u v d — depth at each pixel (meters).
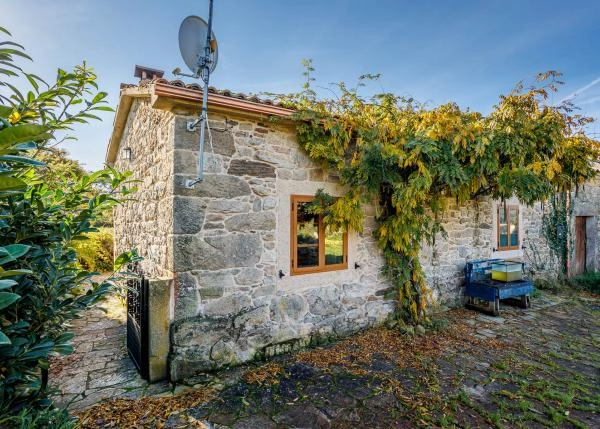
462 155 4.38
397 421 2.68
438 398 3.02
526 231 7.86
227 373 3.49
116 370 3.57
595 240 9.42
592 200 9.41
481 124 4.59
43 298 1.71
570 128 5.09
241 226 3.76
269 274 3.96
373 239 4.97
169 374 3.33
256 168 3.88
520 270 6.26
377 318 4.96
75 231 1.89
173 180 3.39
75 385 3.23
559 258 8.66
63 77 1.65
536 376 3.48
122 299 6.34
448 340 4.50
